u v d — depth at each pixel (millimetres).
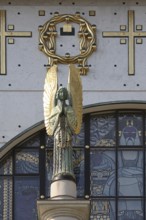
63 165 58875
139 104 61875
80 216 58094
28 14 62469
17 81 62125
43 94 61125
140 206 61594
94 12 62438
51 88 59594
